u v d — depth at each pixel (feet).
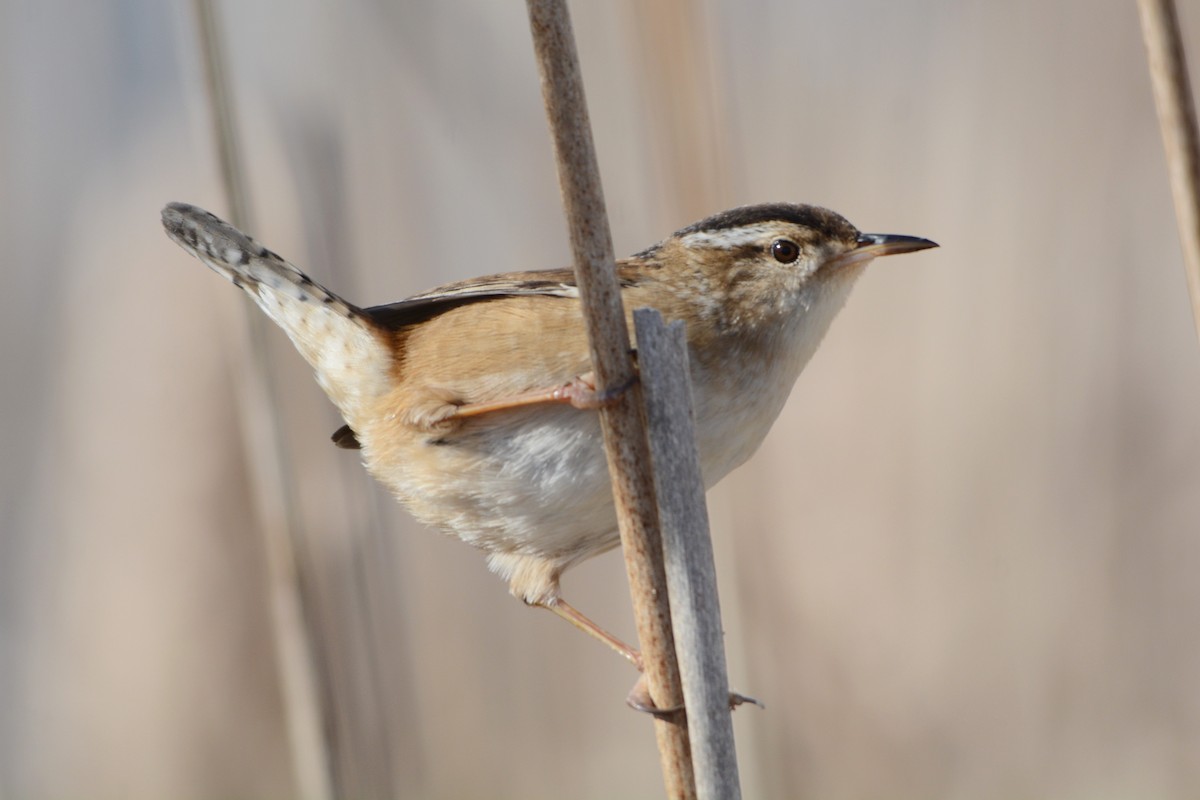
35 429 41.81
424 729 37.86
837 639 39.19
